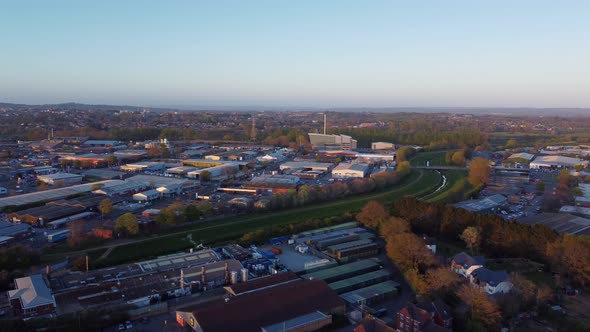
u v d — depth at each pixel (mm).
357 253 146500
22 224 163500
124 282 115812
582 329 99000
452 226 159750
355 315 105562
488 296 108562
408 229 159250
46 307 102000
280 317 100188
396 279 130875
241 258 142250
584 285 123125
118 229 158750
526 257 142875
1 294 112250
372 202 182875
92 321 97750
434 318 101312
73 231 151125
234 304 100875
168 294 113312
